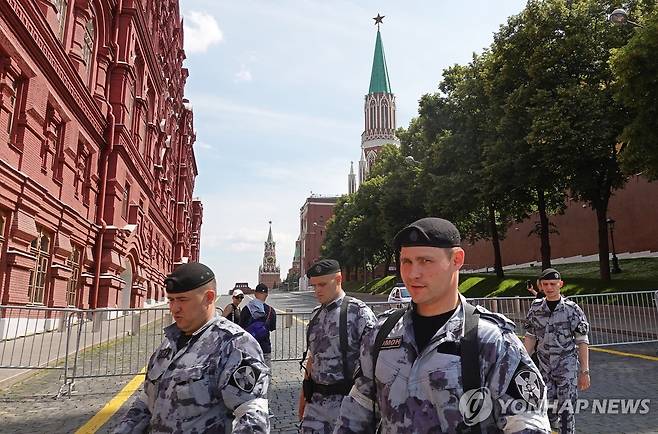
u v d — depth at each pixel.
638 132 15.79
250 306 7.03
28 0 11.79
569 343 5.00
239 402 2.39
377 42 100.38
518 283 27.84
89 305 18.27
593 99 19.33
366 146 96.31
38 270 13.92
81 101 16.30
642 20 17.00
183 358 2.52
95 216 18.98
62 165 15.35
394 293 25.58
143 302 26.31
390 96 98.25
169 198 37.72
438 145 28.22
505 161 22.47
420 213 36.81
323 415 3.88
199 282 2.60
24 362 10.03
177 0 35.47
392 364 2.02
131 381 9.21
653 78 14.52
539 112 20.33
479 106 26.80
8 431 6.10
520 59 22.41
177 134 43.00
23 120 12.55
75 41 16.16
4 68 11.58
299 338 14.98
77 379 9.37
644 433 5.74
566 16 20.92
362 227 51.28
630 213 32.44
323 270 4.12
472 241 39.38
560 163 20.95
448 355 1.91
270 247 160.00
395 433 1.92
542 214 25.48
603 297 14.95
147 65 25.27
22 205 12.37
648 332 13.46
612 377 8.91
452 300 2.05
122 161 20.59
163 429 2.41
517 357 1.89
